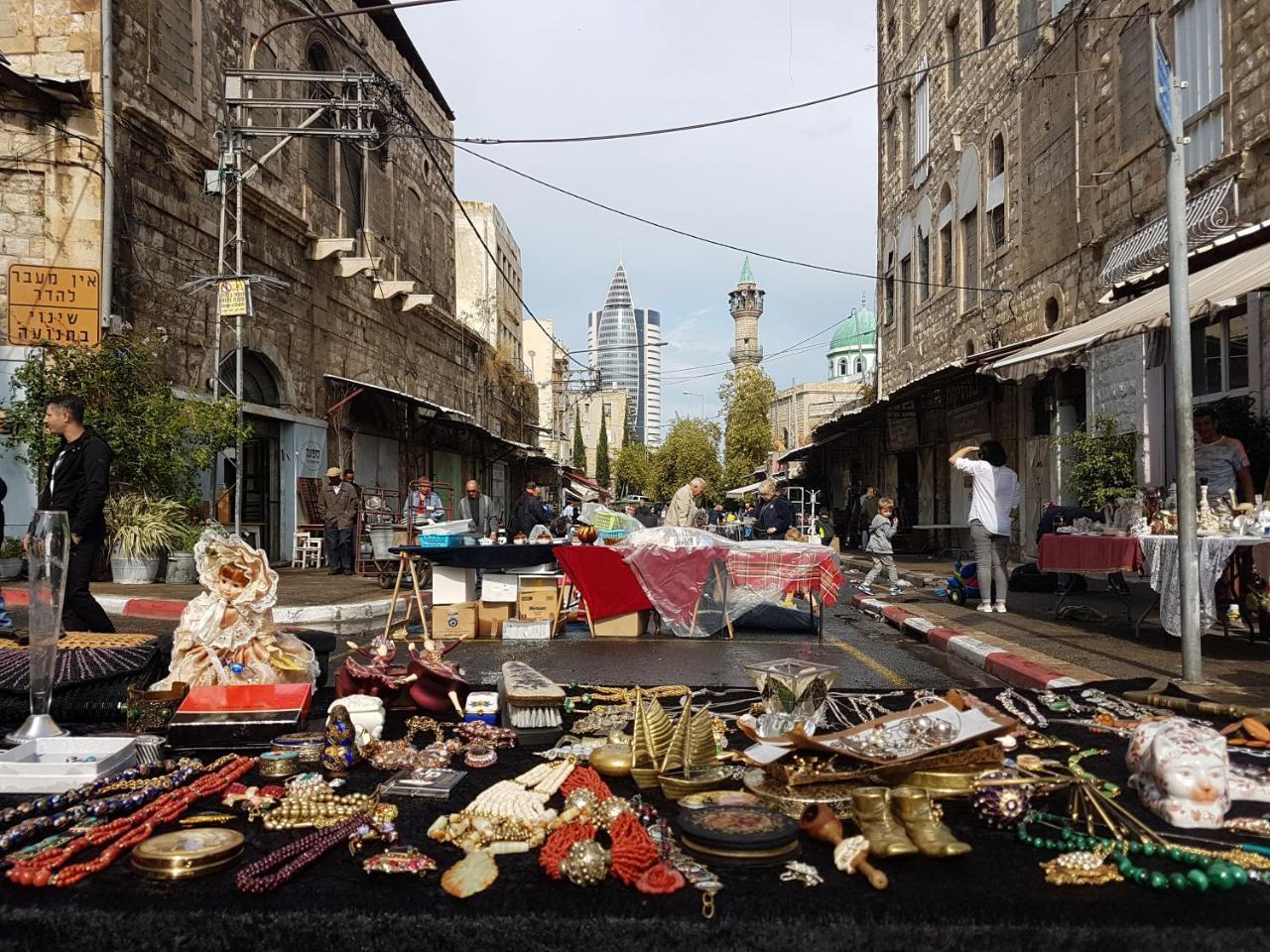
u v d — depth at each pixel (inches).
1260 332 355.3
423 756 129.3
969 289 724.7
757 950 77.9
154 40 514.9
